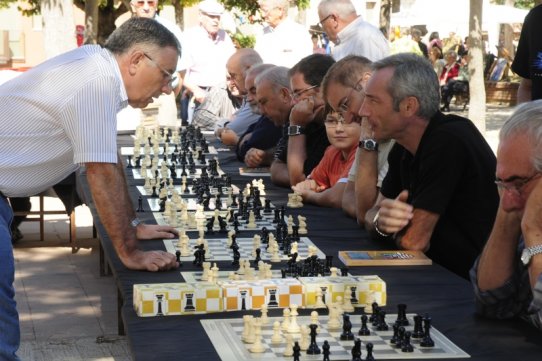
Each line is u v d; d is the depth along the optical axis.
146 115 9.64
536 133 2.74
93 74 3.47
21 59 31.62
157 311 3.02
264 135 6.97
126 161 7.11
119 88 3.55
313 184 5.67
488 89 23.25
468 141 3.98
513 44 30.61
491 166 4.02
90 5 13.62
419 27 30.28
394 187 4.42
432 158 3.95
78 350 5.25
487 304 2.98
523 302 2.97
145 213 4.96
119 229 3.58
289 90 6.65
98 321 5.84
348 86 5.08
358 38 8.22
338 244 4.24
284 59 10.09
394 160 4.39
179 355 2.60
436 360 2.59
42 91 3.46
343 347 2.70
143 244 4.14
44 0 11.64
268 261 3.88
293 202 5.36
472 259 3.99
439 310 3.11
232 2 22.77
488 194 4.00
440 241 4.04
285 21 10.13
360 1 17.95
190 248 4.06
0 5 23.98
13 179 3.52
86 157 3.46
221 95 9.98
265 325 2.91
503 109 21.58
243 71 8.41
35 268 7.27
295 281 3.19
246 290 3.08
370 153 4.61
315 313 2.88
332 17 8.27
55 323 5.79
